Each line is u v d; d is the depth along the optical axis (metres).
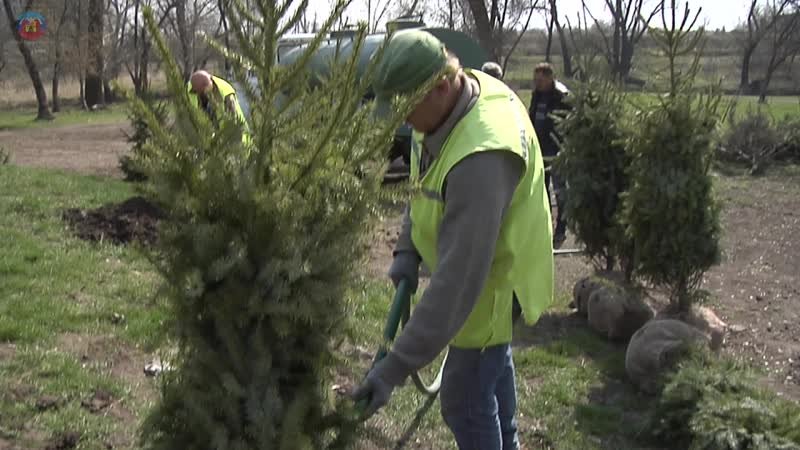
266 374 2.22
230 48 2.33
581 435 4.51
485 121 2.56
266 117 2.20
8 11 29.23
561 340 5.99
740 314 6.99
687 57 6.37
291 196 2.20
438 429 4.39
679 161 5.77
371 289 6.52
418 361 2.50
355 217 2.28
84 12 35.00
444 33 12.60
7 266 6.38
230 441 2.21
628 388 5.19
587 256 7.04
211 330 2.25
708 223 5.83
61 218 8.21
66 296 5.94
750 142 16.53
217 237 2.16
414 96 2.36
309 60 2.28
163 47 2.23
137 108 2.25
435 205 2.68
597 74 6.94
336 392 2.60
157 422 2.32
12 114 32.97
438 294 2.49
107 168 14.92
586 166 6.71
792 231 10.51
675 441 4.47
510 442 3.26
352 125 2.32
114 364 4.89
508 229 2.76
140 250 2.27
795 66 50.03
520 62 50.56
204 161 2.19
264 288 2.18
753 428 4.20
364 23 2.30
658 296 7.10
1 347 4.89
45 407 4.20
